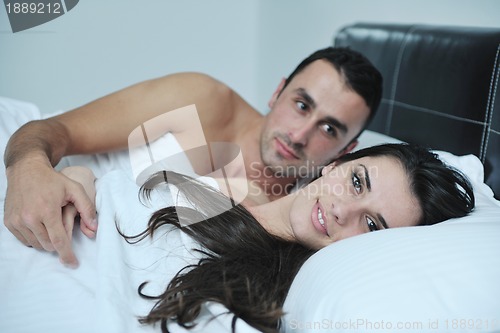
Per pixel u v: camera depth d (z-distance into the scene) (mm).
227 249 881
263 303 746
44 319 684
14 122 1135
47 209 768
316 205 955
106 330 637
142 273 798
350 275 687
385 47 1559
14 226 770
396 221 914
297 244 971
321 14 1902
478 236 721
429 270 660
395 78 1518
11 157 886
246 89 2148
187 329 685
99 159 1161
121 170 1029
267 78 2117
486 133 1216
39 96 1855
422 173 912
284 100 1300
